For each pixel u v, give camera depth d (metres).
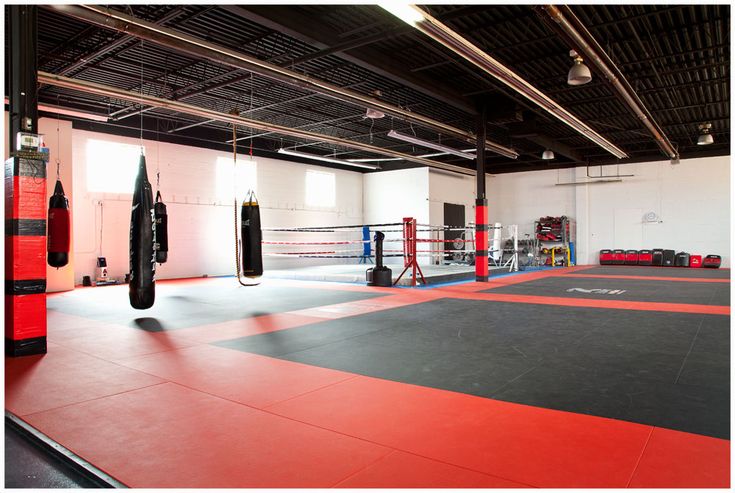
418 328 5.33
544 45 7.21
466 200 18.59
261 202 14.38
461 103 9.52
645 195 16.31
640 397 2.97
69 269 9.70
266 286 10.16
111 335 5.08
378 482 1.96
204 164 13.05
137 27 5.19
